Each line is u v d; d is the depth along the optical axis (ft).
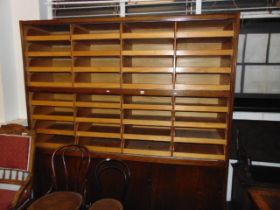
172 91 5.37
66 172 5.89
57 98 6.82
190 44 6.07
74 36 5.58
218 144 5.79
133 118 5.88
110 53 5.49
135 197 6.06
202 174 5.68
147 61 6.34
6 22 6.77
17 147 5.81
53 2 6.98
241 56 6.36
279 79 6.31
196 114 6.34
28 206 5.28
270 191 4.33
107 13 6.92
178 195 5.87
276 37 6.17
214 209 5.76
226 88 5.15
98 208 4.85
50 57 6.19
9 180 5.85
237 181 6.03
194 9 6.50
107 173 6.08
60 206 4.88
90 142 6.25
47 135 6.61
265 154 6.31
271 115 6.27
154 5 6.70
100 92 5.70
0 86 6.75
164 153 5.60
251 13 6.18
